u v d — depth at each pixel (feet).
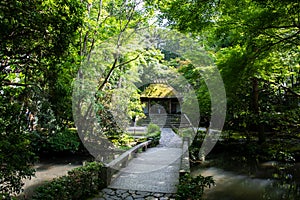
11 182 7.58
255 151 25.39
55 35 7.58
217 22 15.07
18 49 7.41
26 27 6.96
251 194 15.90
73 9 8.29
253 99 26.53
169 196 13.33
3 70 8.41
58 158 24.12
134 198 13.05
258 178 19.06
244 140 29.25
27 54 7.73
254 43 14.39
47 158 23.93
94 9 25.25
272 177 19.29
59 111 9.93
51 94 9.01
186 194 11.35
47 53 7.88
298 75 22.98
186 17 14.32
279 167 21.89
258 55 14.76
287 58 18.69
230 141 29.45
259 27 13.24
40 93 8.65
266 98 28.96
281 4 11.66
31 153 8.09
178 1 14.33
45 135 21.81
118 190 14.24
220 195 15.65
